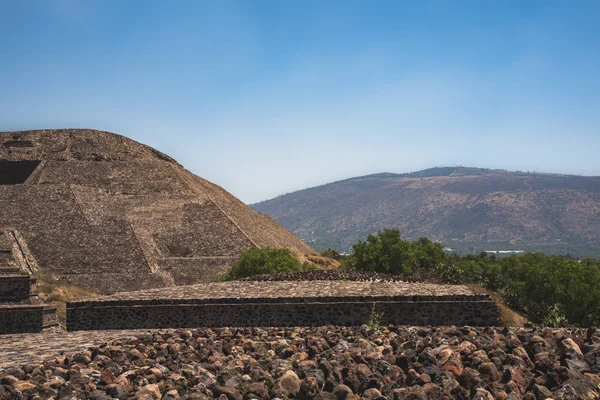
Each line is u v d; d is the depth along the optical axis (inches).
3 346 684.1
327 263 4158.5
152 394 426.9
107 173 5428.2
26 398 427.5
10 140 5930.1
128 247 3681.1
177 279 3280.0
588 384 403.9
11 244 3494.1
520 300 2174.0
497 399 397.1
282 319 896.9
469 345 498.6
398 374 445.7
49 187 4658.0
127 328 916.0
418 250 2252.7
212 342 610.9
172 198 4995.1
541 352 471.2
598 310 2055.9
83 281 3065.9
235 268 2327.8
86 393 439.8
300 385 433.4
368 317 880.9
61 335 789.9
